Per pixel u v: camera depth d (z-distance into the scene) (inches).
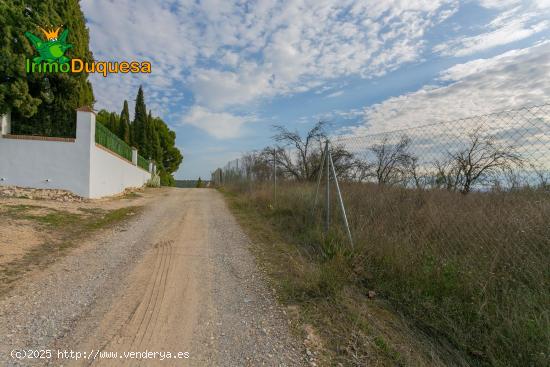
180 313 111.0
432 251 139.5
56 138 392.2
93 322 102.7
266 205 360.8
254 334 98.2
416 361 84.9
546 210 118.9
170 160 1638.8
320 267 144.5
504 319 92.8
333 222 207.0
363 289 132.2
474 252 130.7
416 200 162.1
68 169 397.4
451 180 148.3
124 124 1048.8
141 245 206.7
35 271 148.0
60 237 214.5
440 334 99.7
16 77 372.8
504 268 115.6
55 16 427.2
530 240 119.1
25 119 444.1
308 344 93.2
